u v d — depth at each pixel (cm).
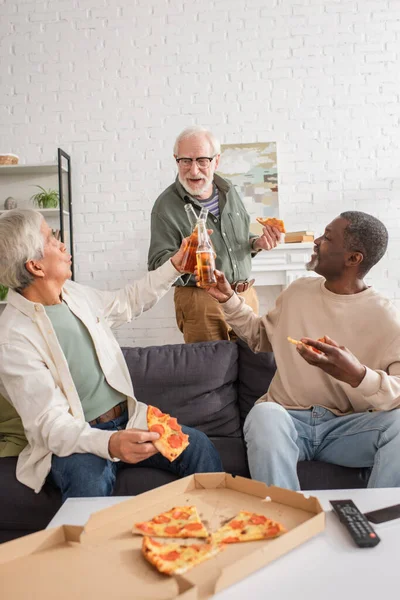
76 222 461
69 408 166
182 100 454
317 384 184
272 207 448
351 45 448
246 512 113
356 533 106
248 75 451
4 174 462
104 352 180
